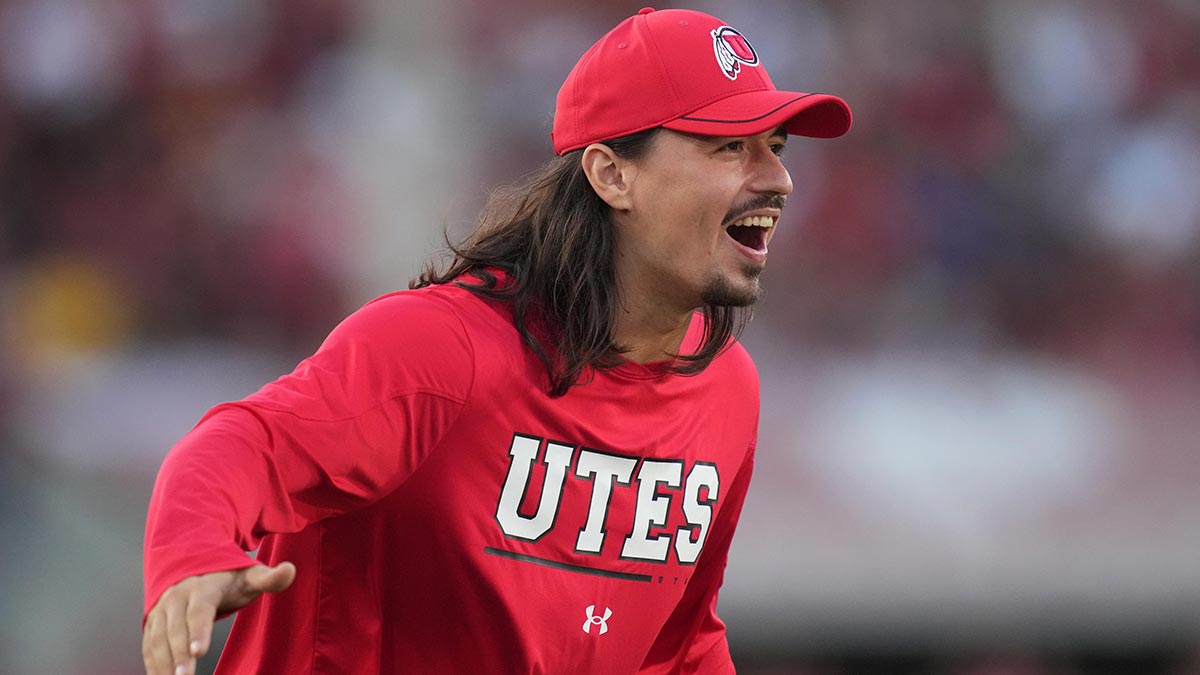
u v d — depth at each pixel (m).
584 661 9.37
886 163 34.47
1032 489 27.25
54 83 34.00
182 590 6.54
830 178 33.62
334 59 34.62
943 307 32.75
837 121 9.66
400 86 30.02
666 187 8.94
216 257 32.06
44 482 26.53
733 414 10.05
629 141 8.99
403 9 30.03
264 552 9.23
